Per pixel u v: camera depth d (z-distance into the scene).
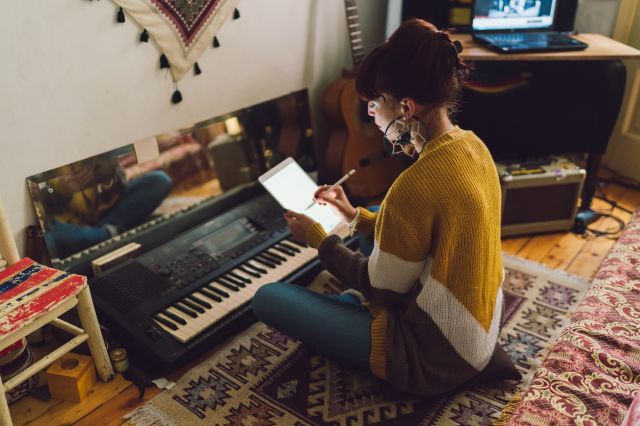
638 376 1.23
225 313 1.73
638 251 1.66
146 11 1.81
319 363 1.73
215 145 2.16
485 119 2.34
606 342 1.33
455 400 1.59
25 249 1.75
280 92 2.41
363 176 2.59
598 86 2.28
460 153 1.22
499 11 2.29
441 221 1.21
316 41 2.49
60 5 1.62
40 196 1.71
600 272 1.62
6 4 1.52
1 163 1.63
